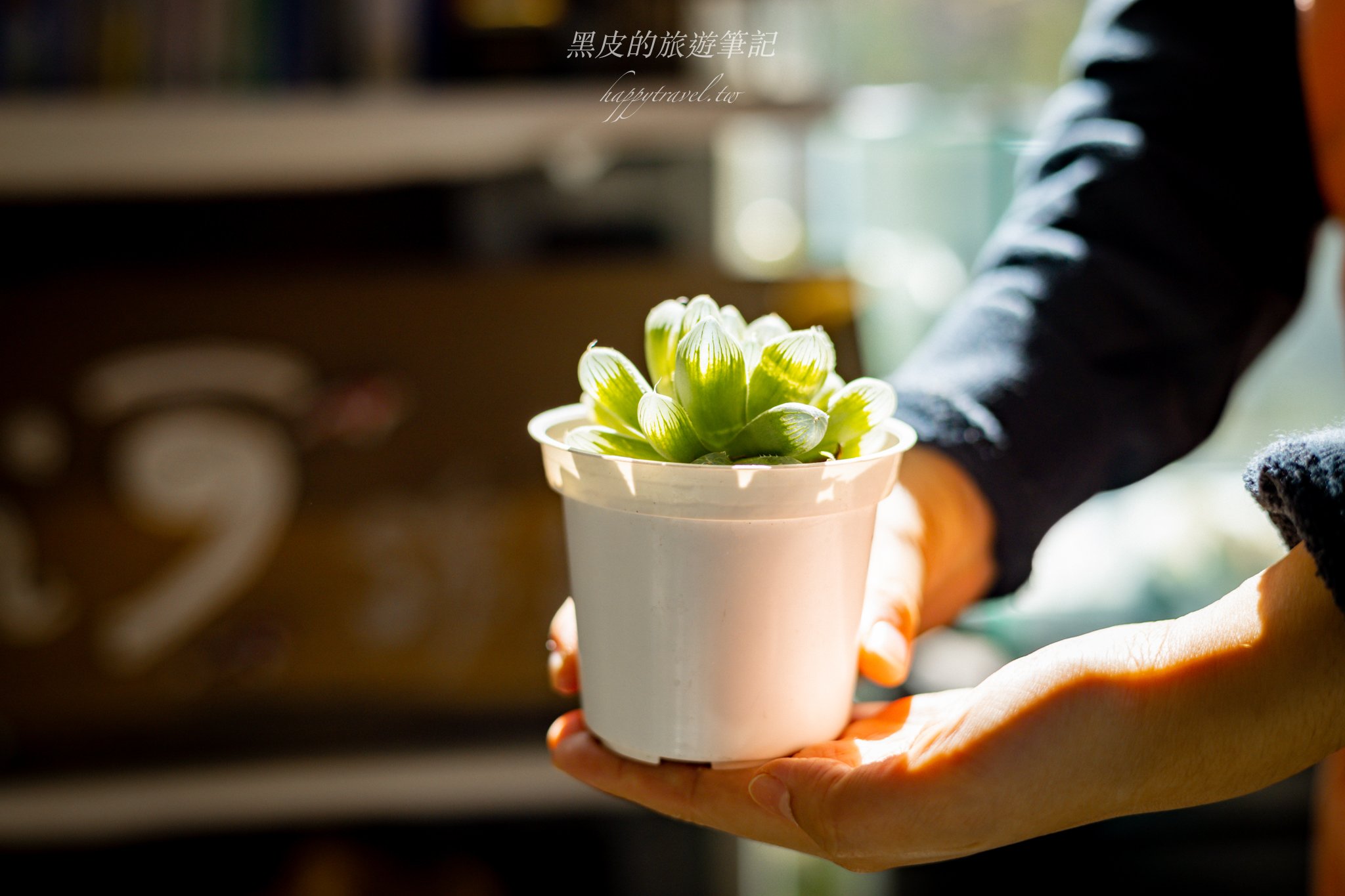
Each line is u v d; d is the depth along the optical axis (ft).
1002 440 1.90
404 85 3.05
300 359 2.97
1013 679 1.52
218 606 2.99
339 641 3.02
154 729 3.01
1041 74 4.10
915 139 3.67
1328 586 1.42
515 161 3.67
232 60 3.01
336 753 3.03
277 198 3.74
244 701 3.03
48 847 3.59
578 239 3.70
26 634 2.96
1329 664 1.45
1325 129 2.01
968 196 3.54
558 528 3.04
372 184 3.73
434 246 3.78
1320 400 3.78
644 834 3.57
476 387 3.02
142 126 2.89
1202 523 3.60
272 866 3.67
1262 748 1.48
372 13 3.03
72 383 2.92
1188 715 1.48
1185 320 2.00
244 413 2.96
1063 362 1.94
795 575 1.60
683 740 1.64
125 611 2.97
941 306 3.51
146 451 2.93
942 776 1.51
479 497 3.02
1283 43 2.03
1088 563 3.59
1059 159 2.09
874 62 4.06
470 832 3.76
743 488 1.55
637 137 3.30
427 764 3.06
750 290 3.05
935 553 1.85
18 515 2.92
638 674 1.64
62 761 2.97
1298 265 2.10
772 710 1.63
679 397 1.60
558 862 3.78
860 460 1.58
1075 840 2.89
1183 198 2.02
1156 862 2.90
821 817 1.56
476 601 3.04
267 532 2.98
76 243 3.71
